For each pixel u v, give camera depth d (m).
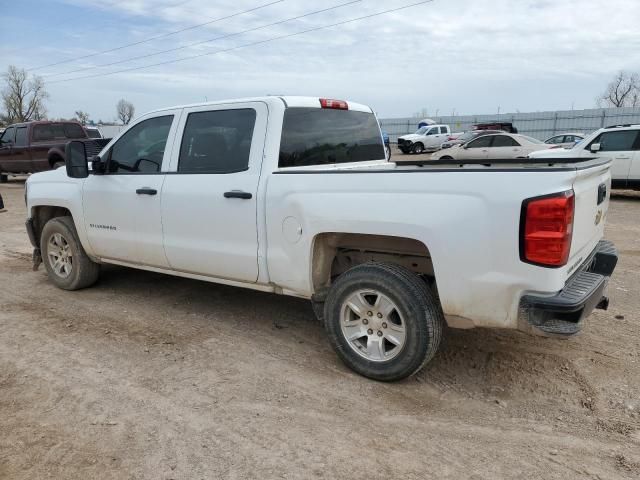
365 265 3.60
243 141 4.15
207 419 3.19
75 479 2.65
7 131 18.45
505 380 3.67
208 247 4.34
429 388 3.57
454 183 3.16
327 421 3.17
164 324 4.77
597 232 3.82
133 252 4.96
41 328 4.69
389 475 2.68
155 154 4.74
